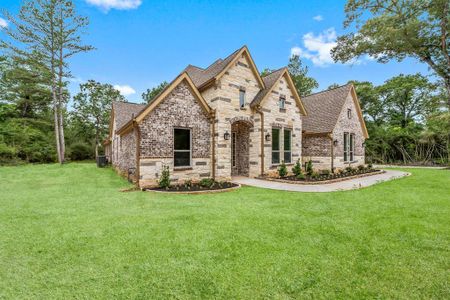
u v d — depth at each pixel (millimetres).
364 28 10117
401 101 32688
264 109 13180
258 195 8227
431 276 3002
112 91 37188
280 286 2799
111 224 4945
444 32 9023
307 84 32188
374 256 3543
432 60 10539
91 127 36500
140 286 2793
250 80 13125
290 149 14891
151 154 9766
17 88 25516
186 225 4906
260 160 13031
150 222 5090
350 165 17625
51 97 27875
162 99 9984
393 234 4402
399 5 9430
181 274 3041
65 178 12383
